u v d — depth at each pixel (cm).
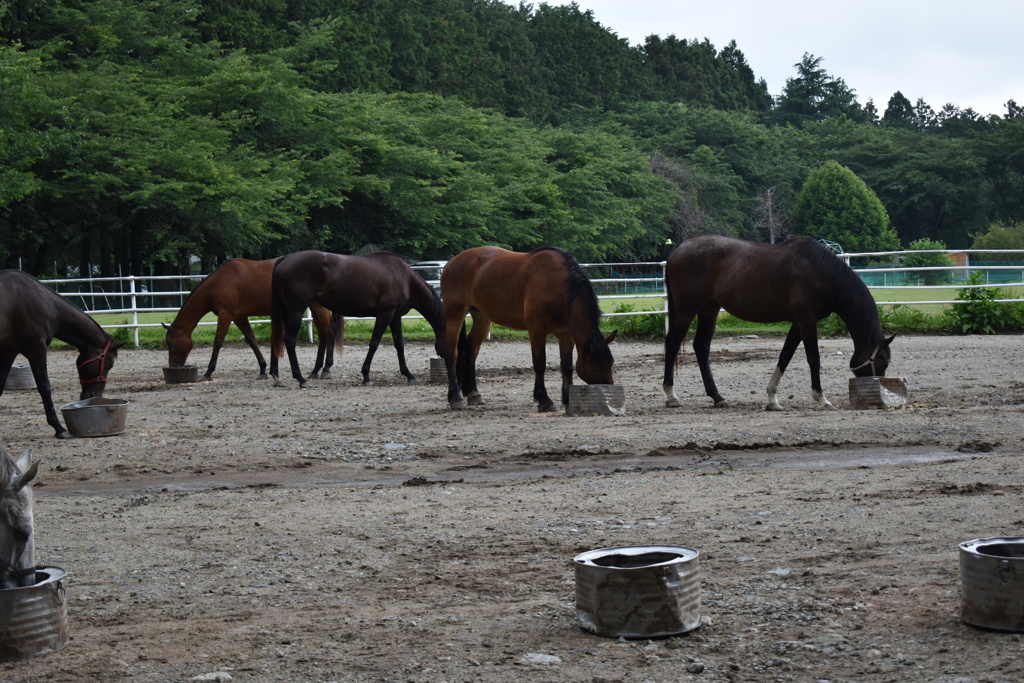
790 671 353
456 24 8712
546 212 5997
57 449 921
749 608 425
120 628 425
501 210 5778
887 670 350
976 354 1631
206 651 392
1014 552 406
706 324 1165
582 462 811
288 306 1472
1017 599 379
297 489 728
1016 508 584
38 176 3788
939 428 898
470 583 479
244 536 585
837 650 371
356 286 1470
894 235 8212
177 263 3947
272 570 512
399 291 1503
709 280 1130
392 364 1817
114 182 3678
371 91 6381
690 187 7931
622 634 394
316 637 407
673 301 1163
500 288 1133
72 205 3809
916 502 611
